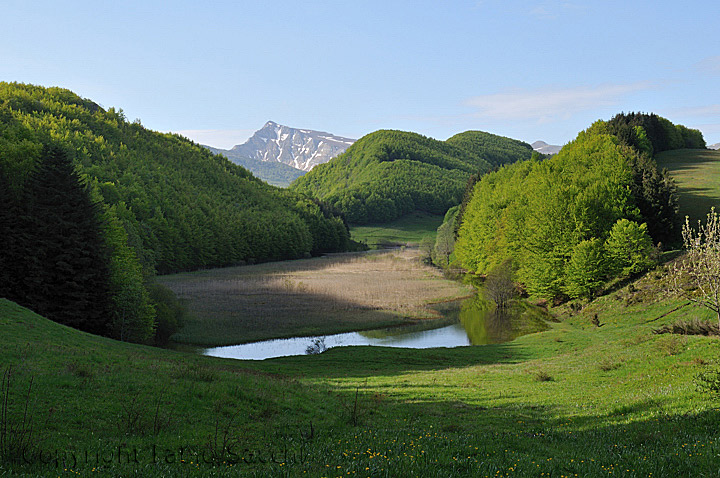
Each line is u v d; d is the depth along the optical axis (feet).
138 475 29.94
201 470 31.63
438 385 88.33
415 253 553.64
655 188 228.43
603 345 122.21
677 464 30.81
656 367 76.59
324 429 49.78
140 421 45.03
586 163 267.18
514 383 89.04
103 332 159.53
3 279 147.74
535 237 225.97
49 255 154.71
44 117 622.95
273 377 86.99
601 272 199.41
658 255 199.72
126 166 578.66
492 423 55.06
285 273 370.32
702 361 70.03
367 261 467.52
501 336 181.16
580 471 30.40
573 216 214.48
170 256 410.52
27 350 68.95
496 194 336.90
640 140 406.00
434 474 29.73
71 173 164.86
